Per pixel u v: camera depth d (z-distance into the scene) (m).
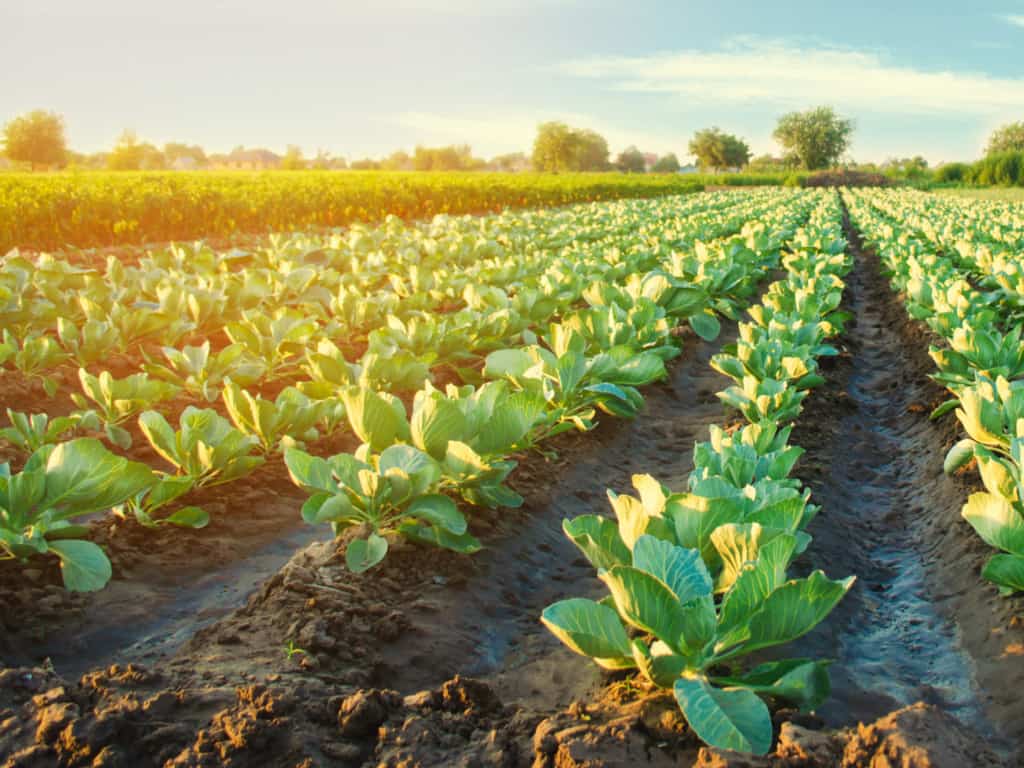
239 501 2.84
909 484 3.36
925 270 6.61
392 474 2.19
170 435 2.70
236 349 3.62
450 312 5.48
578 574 2.58
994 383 3.11
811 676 1.61
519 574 2.47
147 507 2.54
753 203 20.08
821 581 1.54
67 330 3.85
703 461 2.32
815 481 3.15
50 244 9.88
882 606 2.48
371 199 15.29
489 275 5.81
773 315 4.43
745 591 1.59
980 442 2.73
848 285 8.98
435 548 2.39
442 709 1.72
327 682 1.82
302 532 2.79
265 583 2.19
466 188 18.56
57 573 2.25
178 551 2.50
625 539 1.85
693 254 7.07
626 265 6.24
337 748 1.57
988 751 1.51
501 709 1.76
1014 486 2.18
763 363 3.63
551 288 4.94
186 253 6.54
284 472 3.10
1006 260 6.57
